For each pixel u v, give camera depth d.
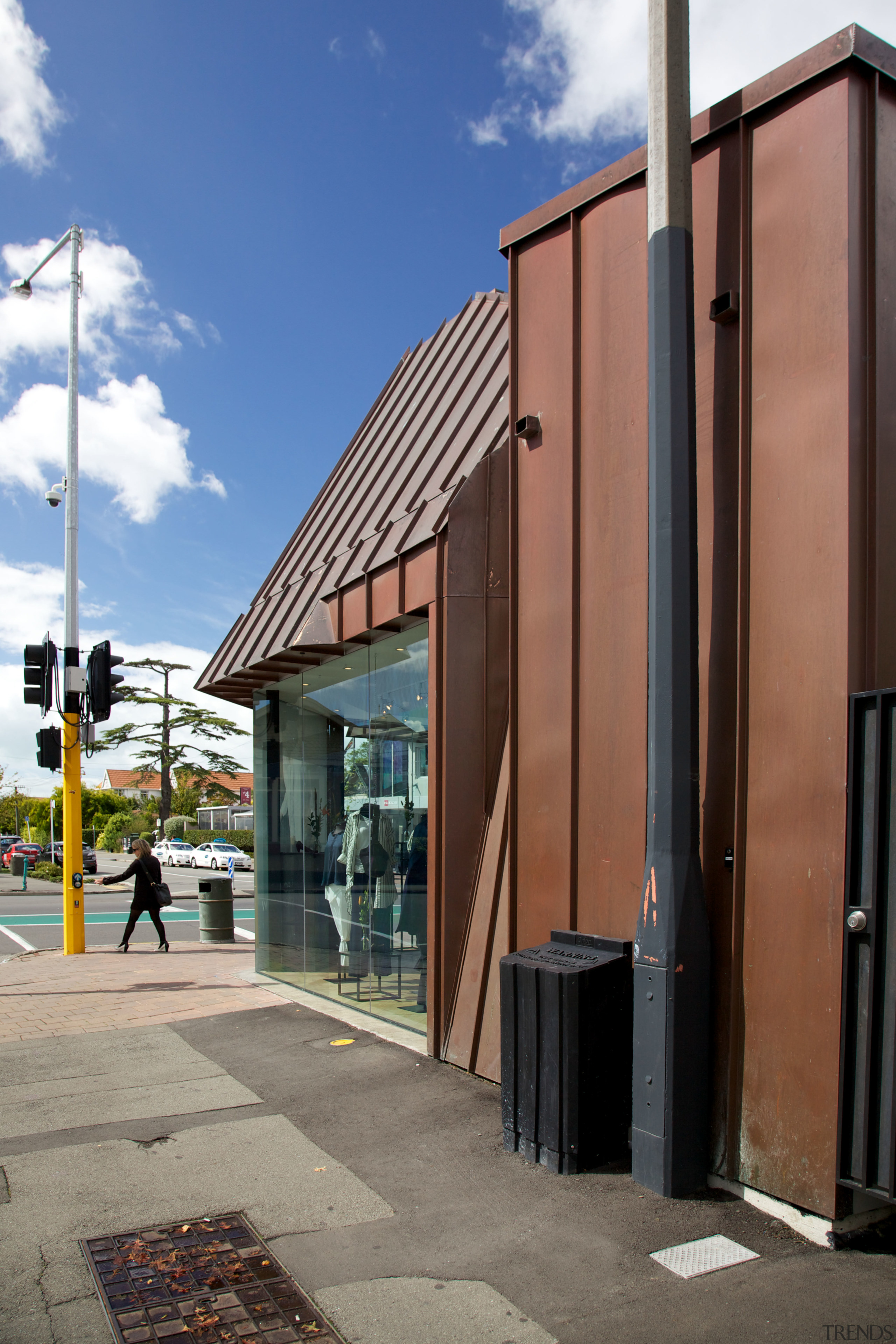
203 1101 5.56
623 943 4.58
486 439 6.71
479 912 6.12
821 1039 3.72
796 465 4.05
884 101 4.10
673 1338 2.99
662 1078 4.05
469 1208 3.97
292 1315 3.17
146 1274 3.45
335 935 8.88
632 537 4.92
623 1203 3.98
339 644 8.44
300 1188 4.22
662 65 4.27
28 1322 3.12
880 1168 3.43
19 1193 4.20
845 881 3.65
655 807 4.18
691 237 4.27
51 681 12.89
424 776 7.08
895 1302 3.19
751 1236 3.68
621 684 4.93
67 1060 6.61
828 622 3.87
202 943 15.71
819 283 4.02
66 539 14.14
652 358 4.28
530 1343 2.98
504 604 6.43
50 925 19.92
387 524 7.65
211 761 55.91
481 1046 5.89
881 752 3.55
